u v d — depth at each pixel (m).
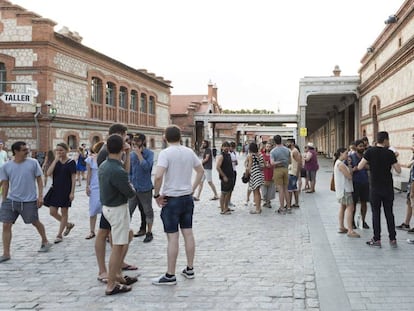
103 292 5.30
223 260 6.69
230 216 10.73
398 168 7.26
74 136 23.62
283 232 8.74
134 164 8.05
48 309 4.78
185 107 54.19
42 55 20.95
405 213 10.50
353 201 8.59
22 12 20.94
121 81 30.06
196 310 4.70
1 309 4.79
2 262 6.68
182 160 5.67
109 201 5.23
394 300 4.89
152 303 4.92
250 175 11.33
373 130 22.62
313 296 5.09
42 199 7.40
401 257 6.68
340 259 6.62
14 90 21.11
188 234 5.77
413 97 14.64
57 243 7.92
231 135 77.50
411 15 15.42
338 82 27.14
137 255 7.04
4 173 6.96
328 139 47.59
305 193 15.16
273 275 5.91
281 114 47.84
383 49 20.11
